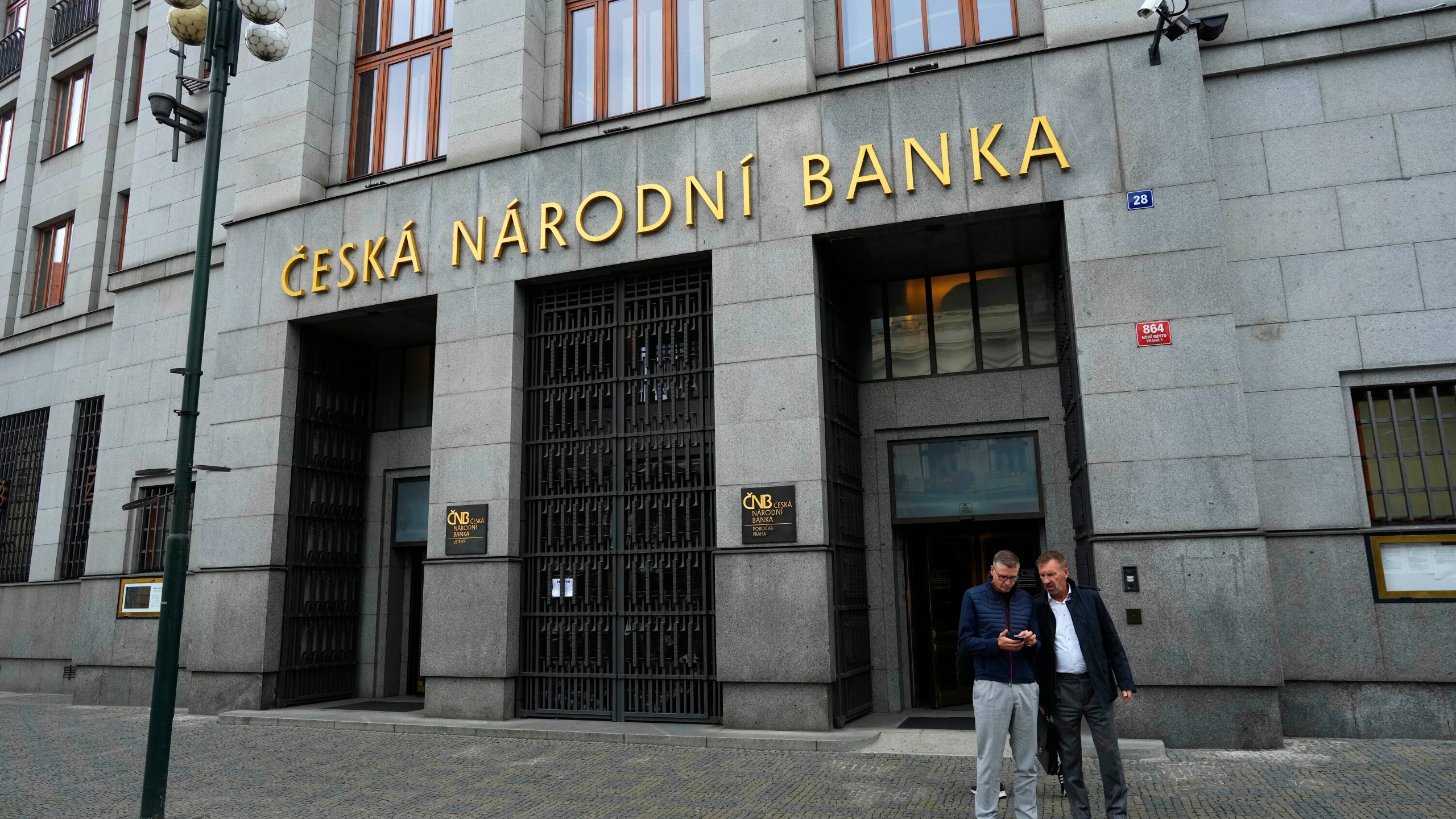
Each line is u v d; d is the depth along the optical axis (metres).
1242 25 10.34
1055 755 6.27
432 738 10.61
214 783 8.45
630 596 11.15
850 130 10.68
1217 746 8.73
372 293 12.90
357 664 14.30
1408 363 9.34
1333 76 10.04
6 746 10.70
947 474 11.72
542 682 11.42
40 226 20.06
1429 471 9.30
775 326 10.62
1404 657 8.96
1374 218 9.68
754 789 7.71
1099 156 9.81
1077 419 9.98
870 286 12.45
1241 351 9.90
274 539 13.07
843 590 10.74
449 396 12.10
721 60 11.64
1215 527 8.95
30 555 18.12
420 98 14.15
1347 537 9.26
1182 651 8.88
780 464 10.36
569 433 11.80
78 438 17.73
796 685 9.98
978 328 11.88
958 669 6.30
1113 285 9.59
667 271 11.64
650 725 10.63
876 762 8.63
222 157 15.88
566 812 7.13
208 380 15.00
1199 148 9.55
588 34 13.15
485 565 11.53
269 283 13.79
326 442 14.11
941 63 11.22
